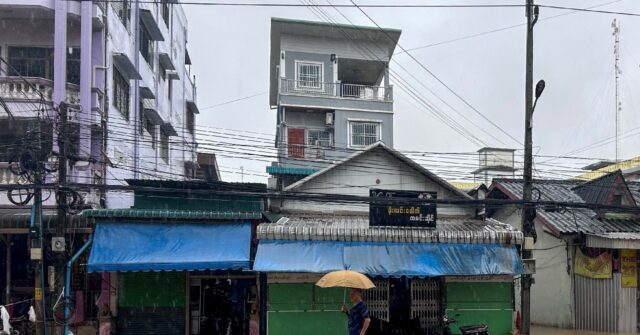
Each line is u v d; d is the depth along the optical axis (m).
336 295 15.23
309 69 27.61
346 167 18.31
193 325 15.54
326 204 17.80
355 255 14.55
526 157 14.12
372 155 18.50
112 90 17.70
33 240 12.58
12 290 15.52
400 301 15.91
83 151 14.23
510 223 20.36
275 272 14.05
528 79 14.29
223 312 15.79
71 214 13.68
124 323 14.96
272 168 22.69
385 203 14.25
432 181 18.52
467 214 18.33
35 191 12.59
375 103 27.56
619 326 16.11
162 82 25.91
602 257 16.58
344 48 28.19
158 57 24.53
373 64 28.80
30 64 16.69
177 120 30.02
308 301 15.10
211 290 15.80
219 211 15.95
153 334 15.07
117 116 18.27
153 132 24.39
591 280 16.92
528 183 14.04
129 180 15.68
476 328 14.48
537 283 18.75
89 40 15.91
